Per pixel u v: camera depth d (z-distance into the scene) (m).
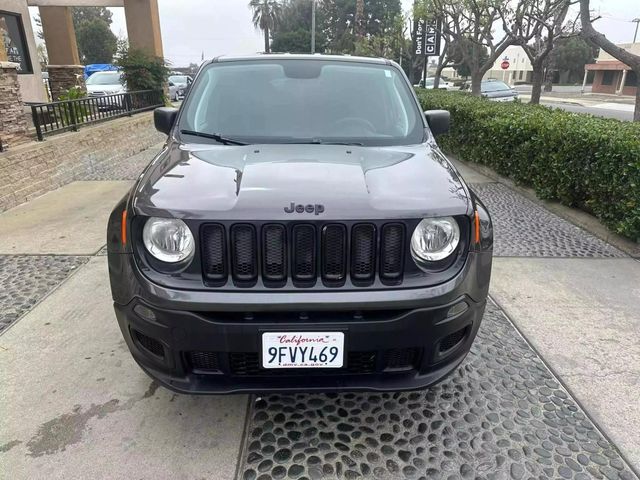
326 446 2.32
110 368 2.87
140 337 2.21
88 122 8.63
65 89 13.63
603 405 2.61
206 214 1.99
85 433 2.37
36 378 2.77
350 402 2.63
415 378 2.18
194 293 2.00
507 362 2.97
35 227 5.40
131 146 10.07
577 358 3.02
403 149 2.83
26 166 6.45
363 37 35.78
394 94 3.33
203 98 3.22
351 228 2.01
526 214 6.00
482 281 2.24
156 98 12.32
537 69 12.40
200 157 2.59
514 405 2.60
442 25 17.50
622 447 2.33
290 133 2.96
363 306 1.99
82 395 2.64
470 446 2.33
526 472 2.18
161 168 2.48
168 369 2.15
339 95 3.24
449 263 2.14
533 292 3.89
